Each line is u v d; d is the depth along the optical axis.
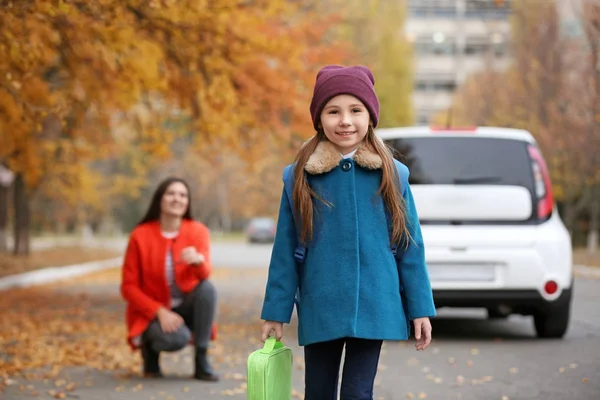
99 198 53.47
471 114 51.44
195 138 20.55
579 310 16.53
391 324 4.96
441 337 13.05
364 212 5.01
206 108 17.09
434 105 114.88
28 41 12.52
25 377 9.82
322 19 19.66
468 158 12.42
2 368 10.31
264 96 17.41
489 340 12.65
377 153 5.10
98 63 15.48
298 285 5.13
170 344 9.40
